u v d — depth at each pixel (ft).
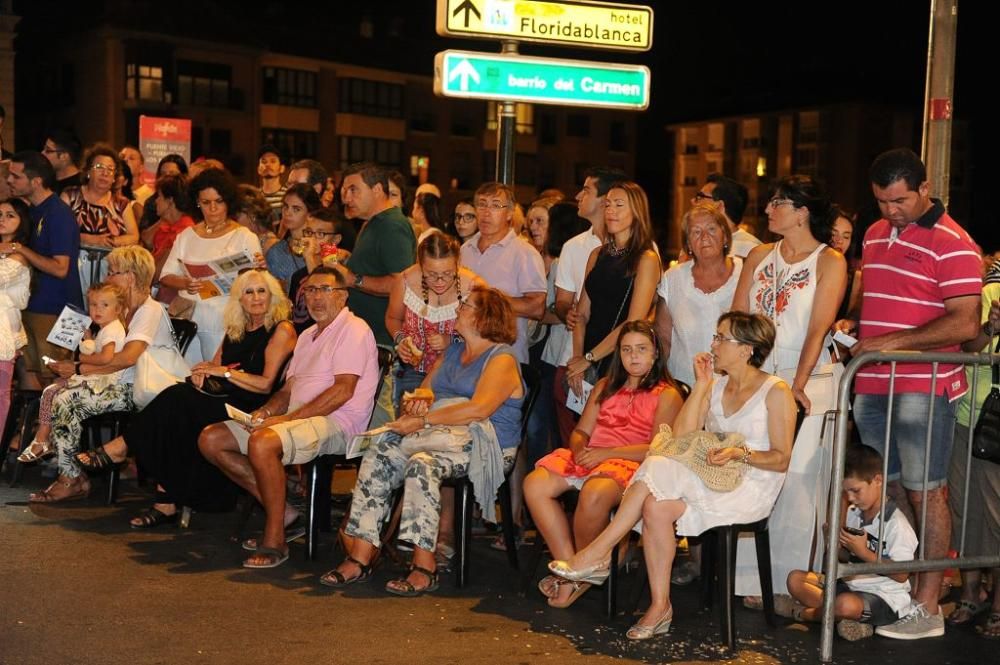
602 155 196.85
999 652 16.17
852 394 17.97
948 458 17.12
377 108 166.61
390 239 22.85
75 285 26.25
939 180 22.34
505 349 19.35
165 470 21.12
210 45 143.23
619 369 18.52
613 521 16.60
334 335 20.72
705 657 15.60
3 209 25.02
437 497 18.28
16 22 82.74
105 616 16.22
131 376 23.68
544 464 18.19
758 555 17.11
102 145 28.60
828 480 17.37
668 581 16.46
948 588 19.29
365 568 18.61
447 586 18.69
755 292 17.92
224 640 15.40
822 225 17.48
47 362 23.73
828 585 15.55
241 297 22.11
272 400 20.98
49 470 25.88
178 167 32.12
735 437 16.25
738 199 21.11
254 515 23.09
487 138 179.32
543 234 25.79
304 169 29.07
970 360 16.17
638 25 26.61
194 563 19.25
